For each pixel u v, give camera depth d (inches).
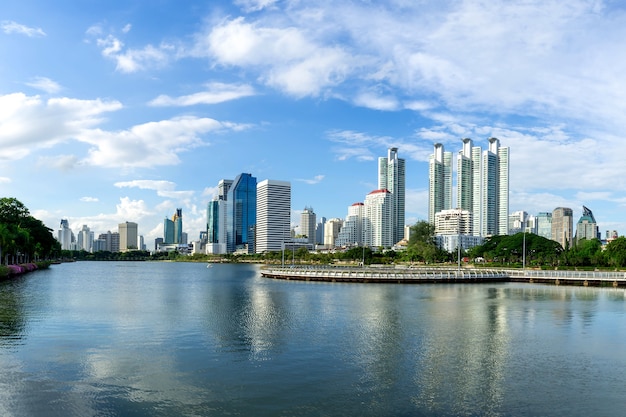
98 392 1353.3
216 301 3467.0
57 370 1551.4
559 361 1704.0
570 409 1255.5
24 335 2094.0
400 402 1295.5
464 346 1925.4
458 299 3585.1
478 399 1320.1
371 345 1935.3
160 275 7642.7
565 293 4109.3
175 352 1801.2
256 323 2449.6
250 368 1594.5
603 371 1585.9
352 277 5398.6
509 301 3459.6
